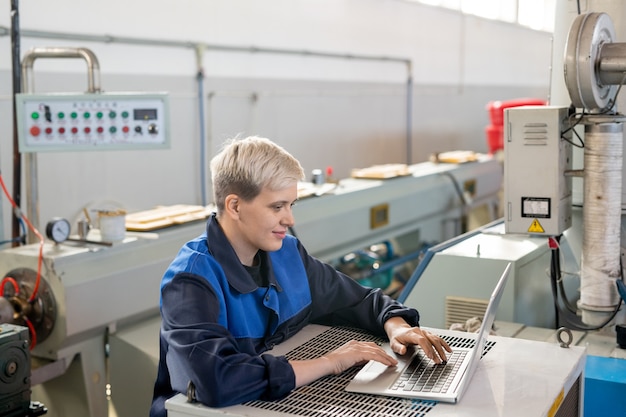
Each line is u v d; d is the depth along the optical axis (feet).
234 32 15.35
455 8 23.76
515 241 8.63
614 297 7.09
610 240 7.02
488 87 25.09
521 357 5.03
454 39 24.03
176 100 14.06
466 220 16.78
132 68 13.17
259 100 16.15
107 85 12.69
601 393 6.08
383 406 4.32
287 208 4.97
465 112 24.91
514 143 7.18
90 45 12.32
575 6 7.97
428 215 15.43
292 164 4.90
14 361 6.23
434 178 15.57
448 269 7.85
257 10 15.90
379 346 5.39
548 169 7.09
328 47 18.33
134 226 9.27
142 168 13.48
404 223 14.51
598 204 6.98
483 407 4.24
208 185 15.05
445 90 23.94
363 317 5.77
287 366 4.54
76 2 12.05
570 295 8.61
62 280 7.66
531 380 4.63
